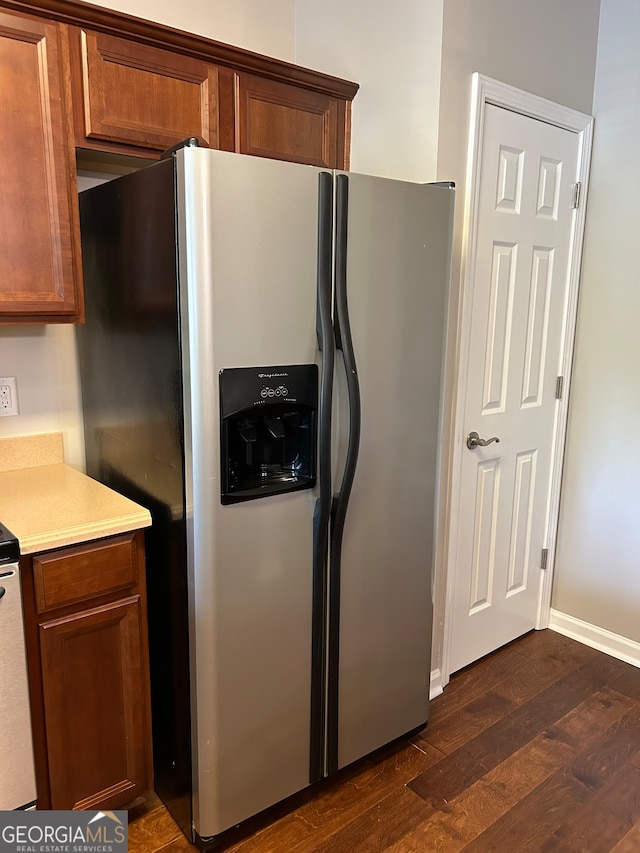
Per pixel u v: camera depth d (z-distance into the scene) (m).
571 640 2.75
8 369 1.92
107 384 1.83
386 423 1.76
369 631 1.85
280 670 1.67
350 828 1.75
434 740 2.11
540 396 2.56
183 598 1.56
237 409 1.46
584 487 2.66
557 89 2.29
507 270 2.29
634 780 1.93
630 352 2.45
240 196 1.38
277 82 1.97
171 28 1.68
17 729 1.46
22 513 1.58
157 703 1.78
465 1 1.93
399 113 2.04
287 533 1.61
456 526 2.31
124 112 1.66
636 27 2.29
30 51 1.49
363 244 1.61
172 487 1.55
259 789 1.69
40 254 1.58
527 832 1.74
